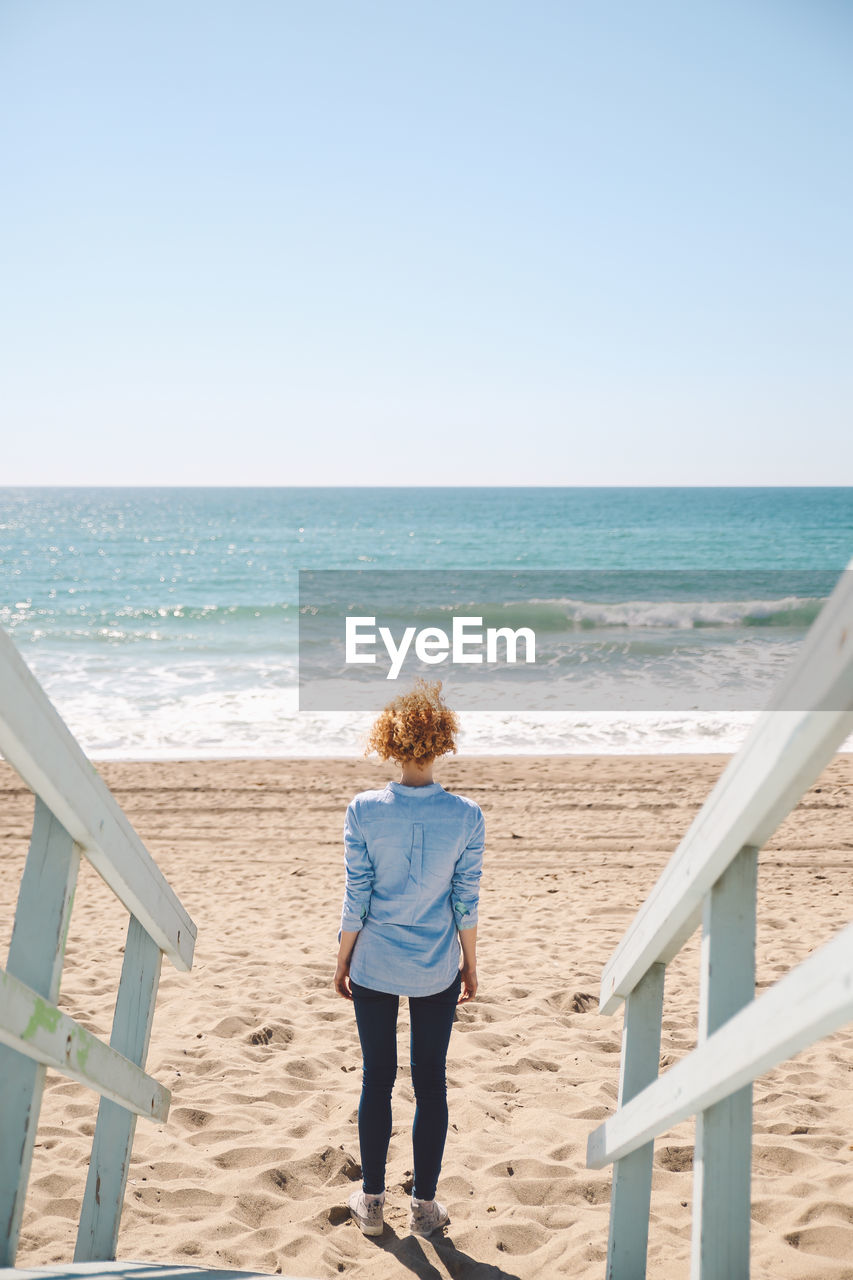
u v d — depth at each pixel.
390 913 2.78
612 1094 3.97
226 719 15.41
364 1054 2.90
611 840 9.47
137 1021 2.15
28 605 31.73
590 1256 2.74
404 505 108.50
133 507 110.50
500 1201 3.11
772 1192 3.08
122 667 20.22
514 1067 4.26
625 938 2.10
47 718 1.55
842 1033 4.67
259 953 6.11
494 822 10.14
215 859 8.95
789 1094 3.93
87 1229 2.08
